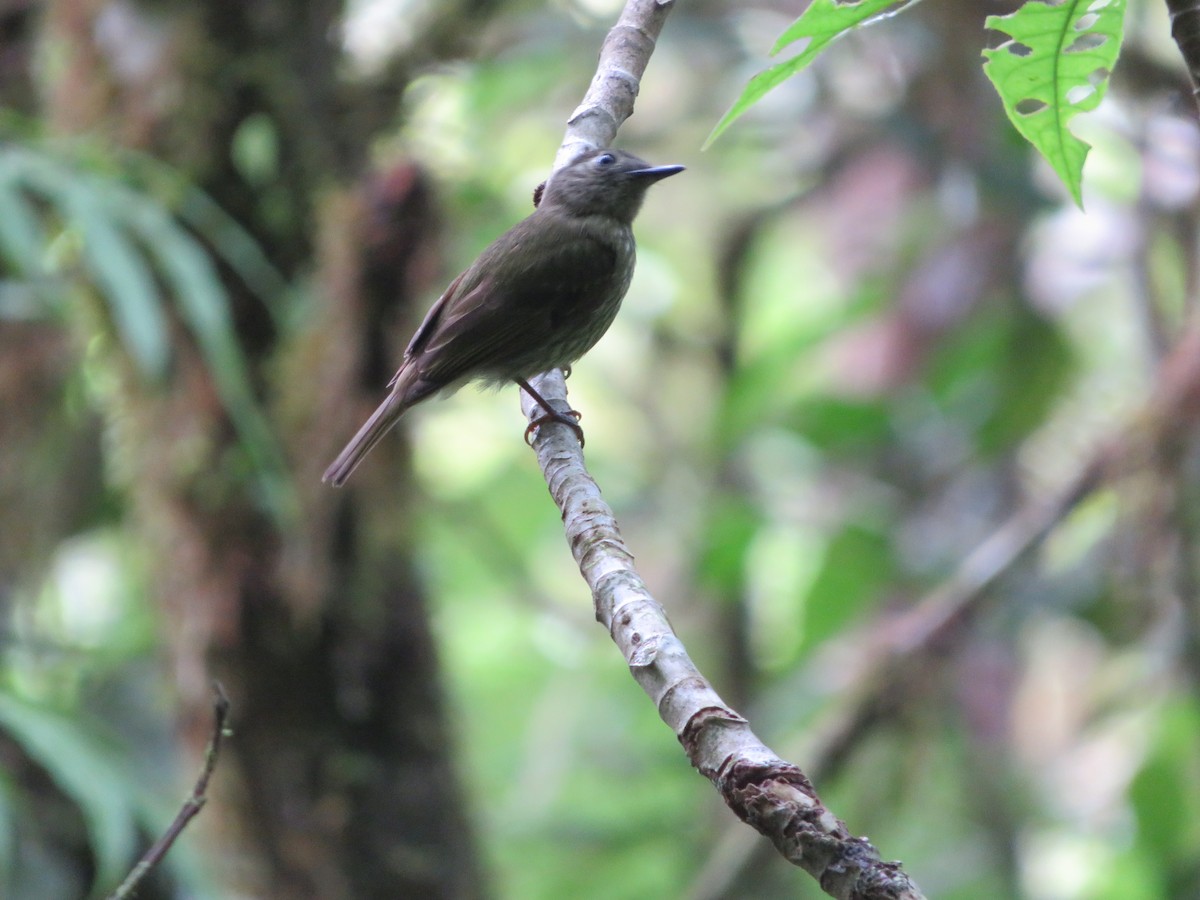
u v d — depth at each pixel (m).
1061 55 4.20
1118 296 14.20
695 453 15.73
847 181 14.50
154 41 9.01
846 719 11.49
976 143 12.83
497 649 16.53
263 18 9.04
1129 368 13.70
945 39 12.80
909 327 13.55
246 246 8.82
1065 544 12.70
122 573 12.53
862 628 13.16
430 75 9.67
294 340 8.49
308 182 9.09
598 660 15.16
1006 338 13.10
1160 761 11.75
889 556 13.09
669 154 15.84
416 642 9.05
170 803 7.79
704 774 3.53
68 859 8.91
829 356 13.98
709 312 16.33
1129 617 11.77
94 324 8.94
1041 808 14.00
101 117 9.05
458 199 11.15
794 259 16.67
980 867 13.66
